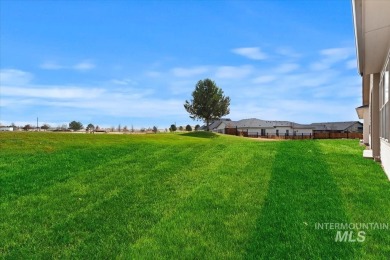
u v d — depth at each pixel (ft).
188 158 49.26
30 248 20.43
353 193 28.30
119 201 28.96
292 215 23.45
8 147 57.67
